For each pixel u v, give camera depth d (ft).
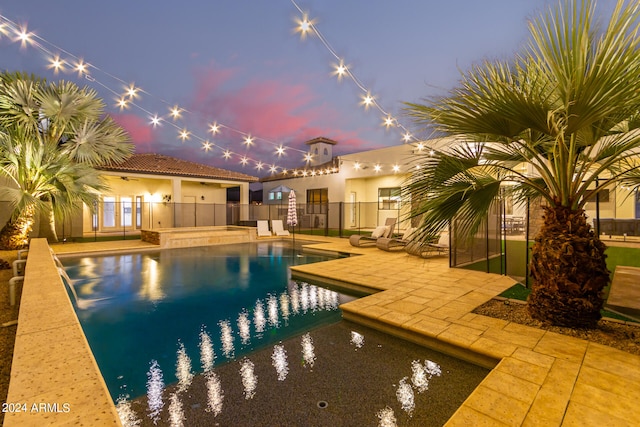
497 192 12.75
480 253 28.89
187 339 14.17
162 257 36.91
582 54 8.36
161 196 66.49
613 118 10.46
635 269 22.40
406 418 8.35
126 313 17.72
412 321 13.61
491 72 11.17
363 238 39.47
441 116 10.62
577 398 8.04
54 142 35.47
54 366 5.55
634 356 10.09
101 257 36.45
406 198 13.11
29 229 33.32
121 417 8.68
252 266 31.40
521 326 12.74
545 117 9.53
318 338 13.57
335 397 9.37
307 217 76.95
